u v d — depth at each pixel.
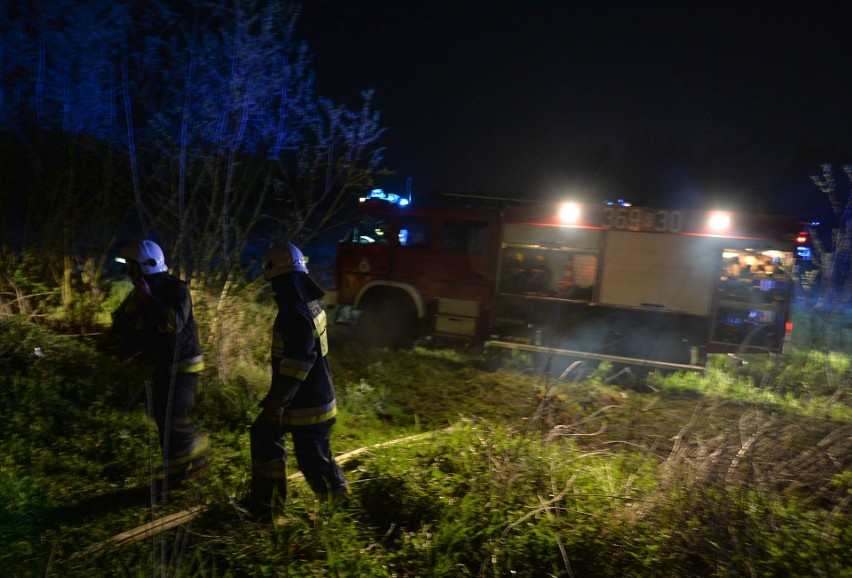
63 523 3.97
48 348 6.95
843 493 4.15
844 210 6.91
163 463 4.13
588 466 4.61
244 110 7.48
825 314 7.18
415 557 3.61
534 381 8.61
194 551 3.54
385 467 4.57
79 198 8.22
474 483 4.18
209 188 7.68
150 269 4.33
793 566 3.30
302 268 3.94
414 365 9.05
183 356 4.41
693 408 7.59
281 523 3.88
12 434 5.18
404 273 10.83
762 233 8.86
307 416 3.95
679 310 9.19
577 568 3.45
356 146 7.69
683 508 3.68
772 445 4.38
